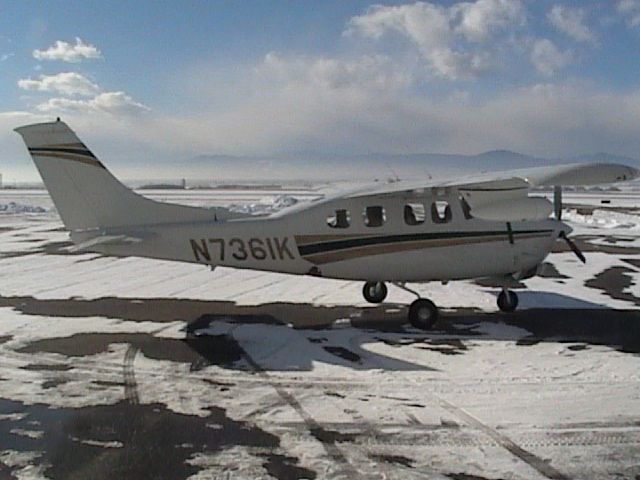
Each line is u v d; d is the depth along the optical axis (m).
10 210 39.31
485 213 8.62
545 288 12.09
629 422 5.30
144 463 4.53
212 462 4.55
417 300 8.98
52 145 8.77
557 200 9.55
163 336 8.51
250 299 11.25
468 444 4.86
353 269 9.02
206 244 8.95
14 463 4.54
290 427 5.22
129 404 5.80
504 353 7.57
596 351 7.63
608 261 15.96
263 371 6.88
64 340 8.27
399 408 5.68
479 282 12.73
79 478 4.30
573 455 4.64
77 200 8.91
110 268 15.42
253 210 32.88
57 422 5.34
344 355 7.54
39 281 13.38
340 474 4.34
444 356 7.45
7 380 6.53
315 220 8.95
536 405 5.73
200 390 6.21
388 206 8.96
